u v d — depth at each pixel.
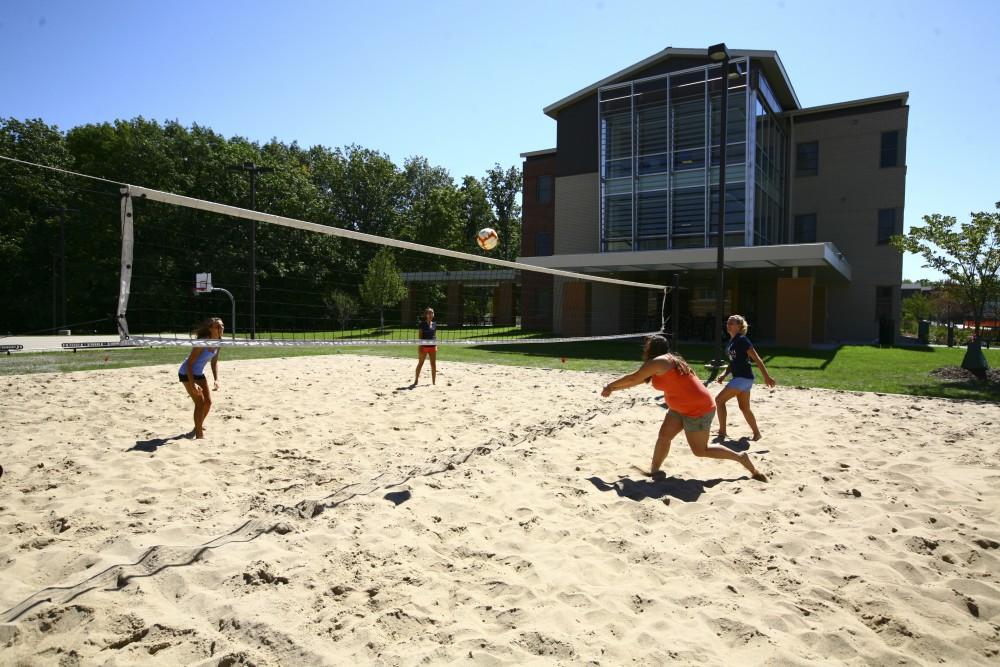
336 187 43.06
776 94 21.80
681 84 19.84
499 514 3.48
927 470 4.43
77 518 3.24
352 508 3.50
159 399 7.14
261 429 5.62
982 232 10.69
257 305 30.66
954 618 2.38
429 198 42.41
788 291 16.80
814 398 7.96
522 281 25.30
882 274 22.28
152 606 2.33
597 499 3.74
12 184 28.14
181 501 3.58
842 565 2.83
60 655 2.00
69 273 28.00
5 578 2.54
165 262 28.33
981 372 10.08
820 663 2.03
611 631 2.22
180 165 31.31
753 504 3.67
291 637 2.13
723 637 2.20
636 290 22.33
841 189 22.84
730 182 18.92
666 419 4.25
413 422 6.09
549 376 10.22
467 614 2.34
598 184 22.67
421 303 34.69
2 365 10.72
